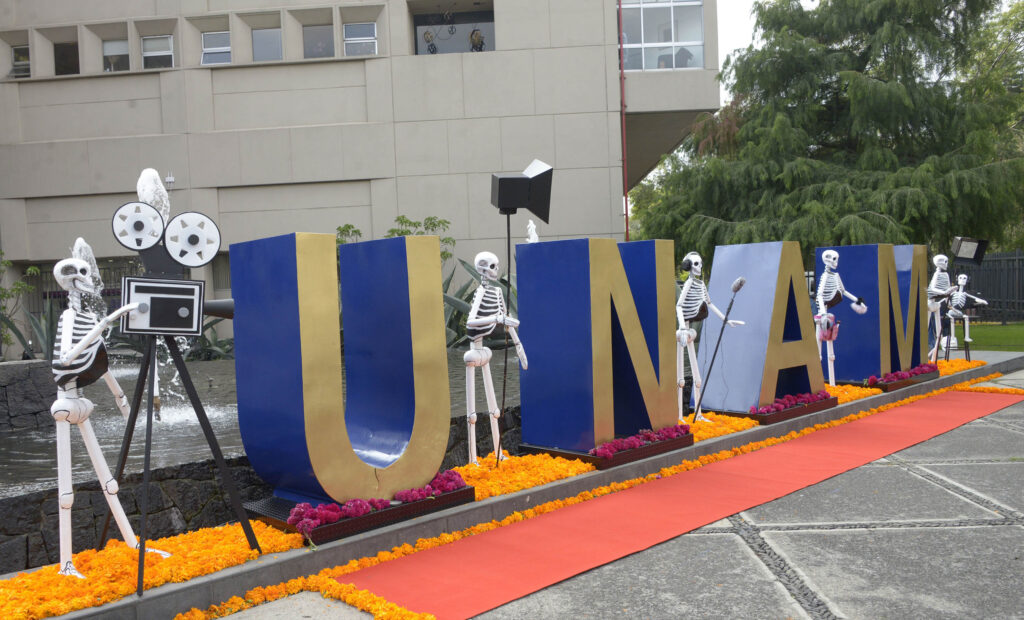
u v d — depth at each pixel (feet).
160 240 13.96
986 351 50.70
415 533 16.10
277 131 63.46
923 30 60.90
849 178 60.85
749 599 13.32
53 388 25.50
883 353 35.45
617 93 63.62
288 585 13.82
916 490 19.94
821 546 15.90
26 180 63.98
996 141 64.18
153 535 15.81
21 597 12.01
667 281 24.26
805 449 25.13
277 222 64.13
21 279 65.82
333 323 15.65
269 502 17.11
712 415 28.19
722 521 17.83
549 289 22.70
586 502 19.40
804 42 62.59
